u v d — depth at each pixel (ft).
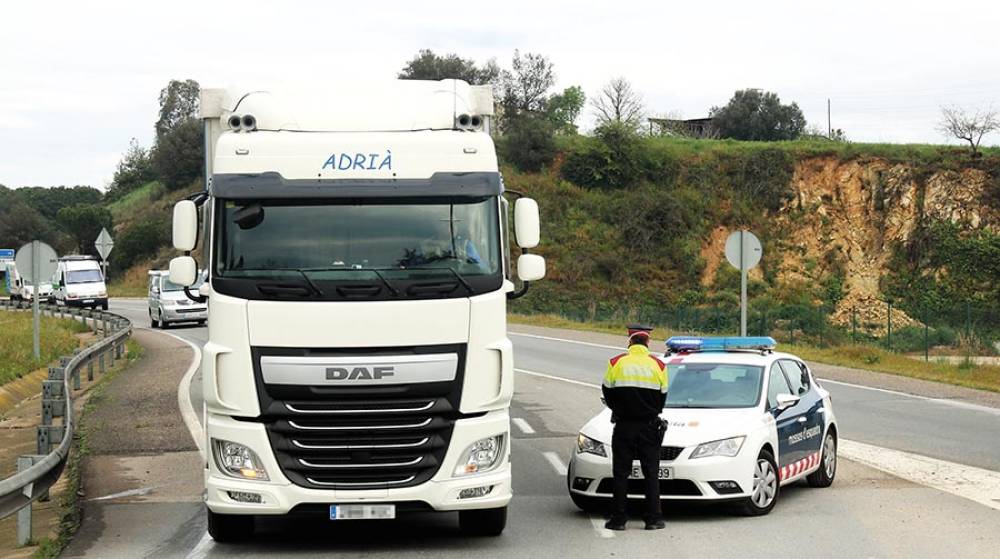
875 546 32.27
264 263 32.12
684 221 250.78
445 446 31.99
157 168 405.59
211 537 34.91
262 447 31.55
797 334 142.41
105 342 90.94
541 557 31.76
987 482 44.24
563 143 283.18
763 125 350.23
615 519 35.32
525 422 63.10
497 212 33.19
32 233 374.02
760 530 34.88
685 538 33.91
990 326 139.54
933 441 56.13
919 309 213.25
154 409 67.67
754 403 39.19
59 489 45.55
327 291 31.63
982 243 231.09
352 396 31.48
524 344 123.75
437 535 35.58
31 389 86.53
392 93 35.68
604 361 102.89
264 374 31.53
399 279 31.86
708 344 43.55
